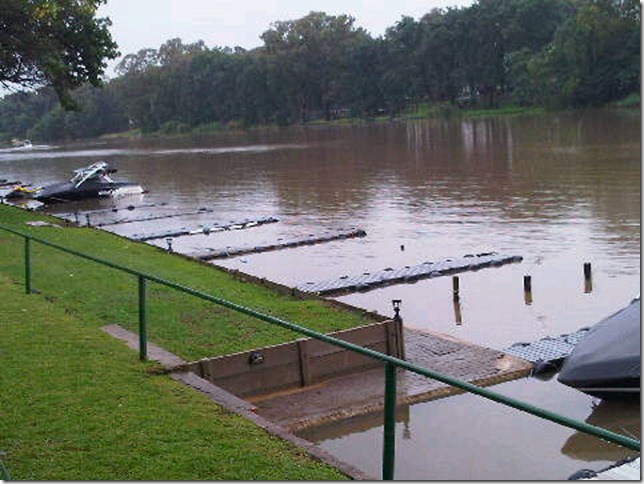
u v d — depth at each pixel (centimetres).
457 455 1036
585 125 7581
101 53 3250
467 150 6066
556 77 9812
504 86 11350
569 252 2320
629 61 9306
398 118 12019
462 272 2170
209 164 6738
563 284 1967
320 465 722
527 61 10250
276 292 1661
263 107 13550
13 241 2267
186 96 14375
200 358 1186
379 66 12275
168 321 1369
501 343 1530
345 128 11369
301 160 6425
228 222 3356
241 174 5578
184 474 695
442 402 1191
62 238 2402
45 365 983
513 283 2014
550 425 1116
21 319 1216
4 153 11869
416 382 1238
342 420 1125
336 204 3722
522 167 4603
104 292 1555
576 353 1221
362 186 4347
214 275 1833
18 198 4722
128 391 902
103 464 713
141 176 5934
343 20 13150
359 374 1266
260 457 733
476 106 11556
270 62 13000
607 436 439
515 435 1089
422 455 1038
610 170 4106
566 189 3566
